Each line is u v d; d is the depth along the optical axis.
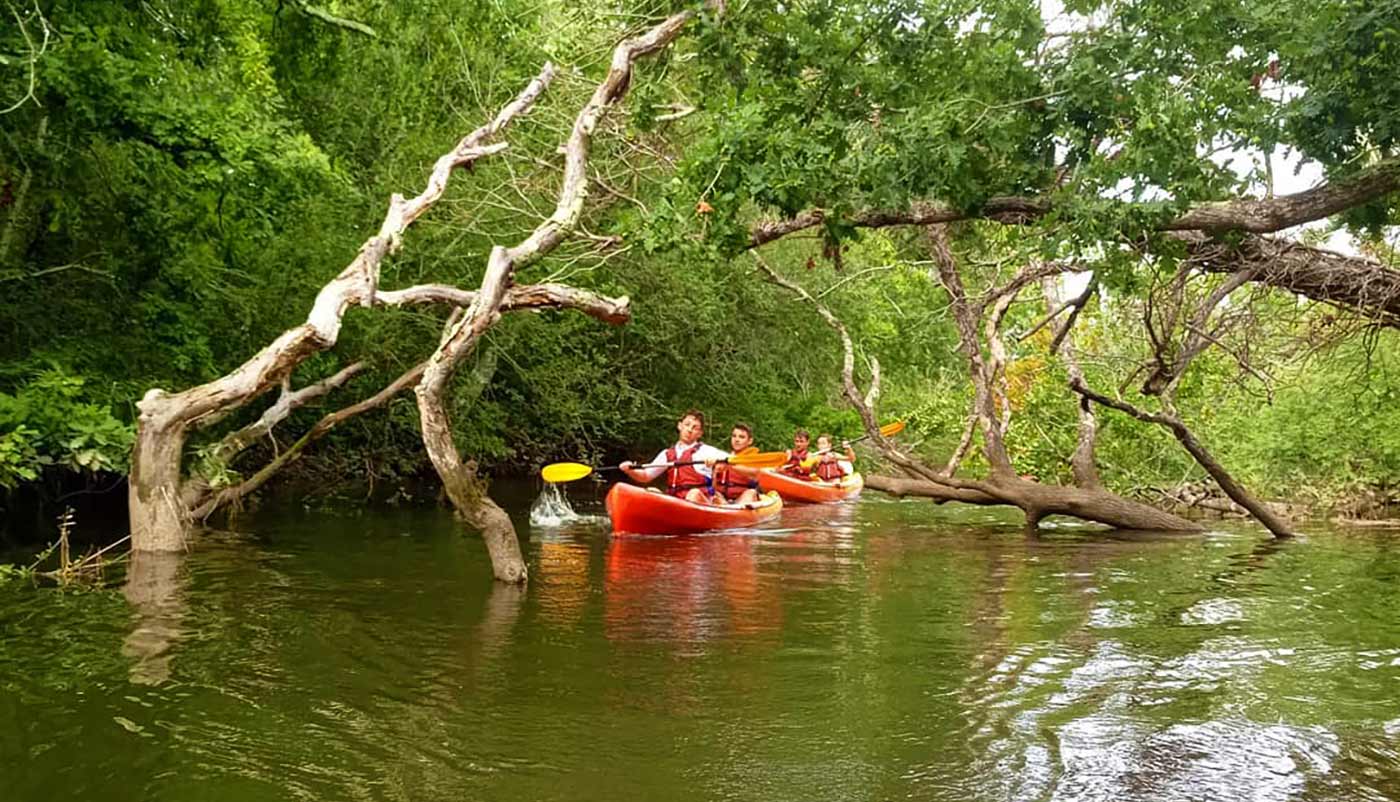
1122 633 6.29
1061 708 4.75
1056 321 11.69
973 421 13.48
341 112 12.91
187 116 9.23
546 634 6.08
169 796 3.61
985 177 6.04
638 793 3.72
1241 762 4.08
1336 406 13.05
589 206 11.90
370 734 4.28
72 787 3.67
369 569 8.16
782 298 17.08
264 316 11.86
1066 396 14.24
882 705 4.76
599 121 8.66
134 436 8.60
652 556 9.54
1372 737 4.38
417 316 12.61
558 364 14.54
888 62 6.20
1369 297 6.60
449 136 13.12
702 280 14.95
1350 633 6.33
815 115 6.36
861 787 3.79
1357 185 5.29
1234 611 7.00
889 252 13.48
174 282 11.26
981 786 3.82
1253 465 13.84
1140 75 5.59
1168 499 14.44
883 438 12.74
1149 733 4.41
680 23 8.58
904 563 9.16
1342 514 13.52
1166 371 8.03
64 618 6.18
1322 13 4.95
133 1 9.61
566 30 12.08
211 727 4.32
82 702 4.60
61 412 8.32
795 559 9.39
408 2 11.95
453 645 5.77
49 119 9.48
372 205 12.38
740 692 4.96
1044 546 10.41
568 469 10.92
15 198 9.99
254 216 10.64
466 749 4.14
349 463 14.77
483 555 8.97
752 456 12.52
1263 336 9.41
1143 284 7.21
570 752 4.11
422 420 7.55
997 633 6.27
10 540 8.98
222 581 7.46
